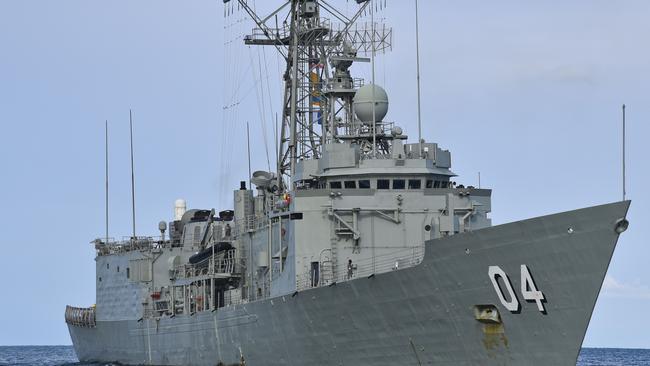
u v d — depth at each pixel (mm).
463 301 97625
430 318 100875
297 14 148875
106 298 175750
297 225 118188
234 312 129625
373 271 109125
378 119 123750
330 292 109438
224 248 142250
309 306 113250
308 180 124438
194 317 141750
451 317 99125
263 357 124562
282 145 151625
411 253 116500
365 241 117000
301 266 117625
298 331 116438
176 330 148375
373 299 105125
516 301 93812
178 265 156125
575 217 88188
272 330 121312
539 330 93250
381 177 117375
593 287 88688
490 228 93500
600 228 87062
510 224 92062
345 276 115625
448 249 97000
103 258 177250
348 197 117125
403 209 117250
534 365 94562
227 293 141375
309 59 149375
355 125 125750
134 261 160625
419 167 117875
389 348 105875
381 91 123625
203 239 154750
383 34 131125
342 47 137375
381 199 117125
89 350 185000
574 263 89375
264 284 131500
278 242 126312
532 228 90812
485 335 97188
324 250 117188
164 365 153250
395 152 118750
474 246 95000
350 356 110250
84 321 185000
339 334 110688
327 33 147125
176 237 168500
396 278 102000
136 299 163250
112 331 172250
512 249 92500
